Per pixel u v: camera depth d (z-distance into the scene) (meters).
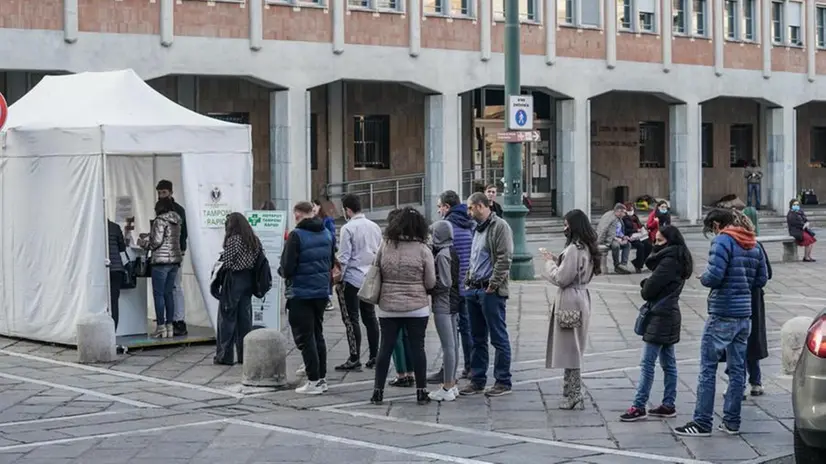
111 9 33.78
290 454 10.25
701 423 10.89
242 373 14.25
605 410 12.13
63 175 16.27
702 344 10.93
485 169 46.12
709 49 48.28
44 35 32.78
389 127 43.91
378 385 12.50
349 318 14.71
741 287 10.79
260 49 36.53
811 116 57.22
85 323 15.30
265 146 41.03
